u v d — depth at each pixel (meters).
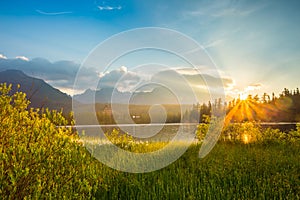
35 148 4.36
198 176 7.41
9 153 4.26
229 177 6.89
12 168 4.22
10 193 4.03
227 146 12.39
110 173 6.98
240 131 14.29
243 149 11.58
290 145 13.12
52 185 4.60
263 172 7.64
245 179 6.79
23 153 4.17
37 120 5.11
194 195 5.66
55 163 4.57
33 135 4.67
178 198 5.59
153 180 6.89
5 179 4.11
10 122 4.86
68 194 4.59
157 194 5.74
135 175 7.22
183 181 6.51
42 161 4.43
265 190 6.02
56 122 5.21
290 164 8.28
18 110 5.13
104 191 5.82
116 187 6.05
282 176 6.88
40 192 4.16
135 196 5.79
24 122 5.06
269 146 13.22
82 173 4.96
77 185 4.78
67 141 4.75
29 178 4.29
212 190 5.94
